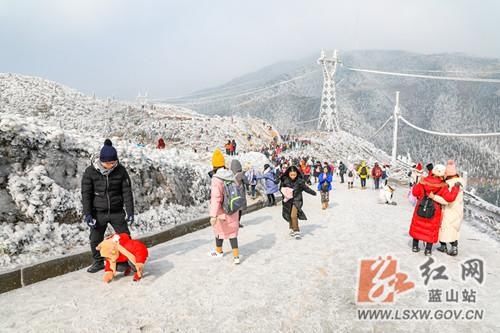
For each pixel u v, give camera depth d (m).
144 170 9.59
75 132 9.84
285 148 63.00
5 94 52.25
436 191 6.83
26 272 5.48
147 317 4.45
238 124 65.81
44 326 4.22
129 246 5.56
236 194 6.33
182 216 9.74
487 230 9.69
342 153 79.06
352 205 14.91
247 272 6.07
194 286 5.43
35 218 6.58
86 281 5.62
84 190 5.68
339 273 6.06
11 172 6.78
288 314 4.55
